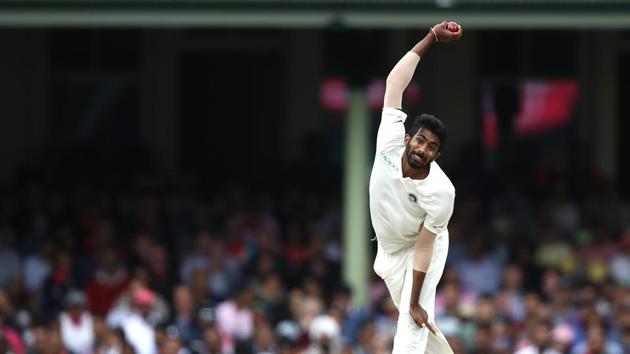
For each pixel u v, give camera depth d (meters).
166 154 84.69
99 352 61.00
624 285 68.88
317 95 84.31
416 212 31.28
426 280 31.55
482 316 63.16
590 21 65.44
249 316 64.69
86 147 82.25
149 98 84.88
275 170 82.56
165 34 84.75
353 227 68.31
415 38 82.94
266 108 84.88
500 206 76.62
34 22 65.25
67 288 68.75
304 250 73.19
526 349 60.75
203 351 60.72
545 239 73.50
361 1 65.06
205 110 85.06
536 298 65.06
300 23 65.38
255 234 73.88
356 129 68.44
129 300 64.75
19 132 84.56
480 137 84.44
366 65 68.25
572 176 80.06
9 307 63.22
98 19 65.31
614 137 84.56
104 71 85.25
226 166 84.62
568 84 84.75
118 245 72.38
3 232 73.50
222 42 84.75
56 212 76.25
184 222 75.25
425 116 30.86
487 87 84.62
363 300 67.81
